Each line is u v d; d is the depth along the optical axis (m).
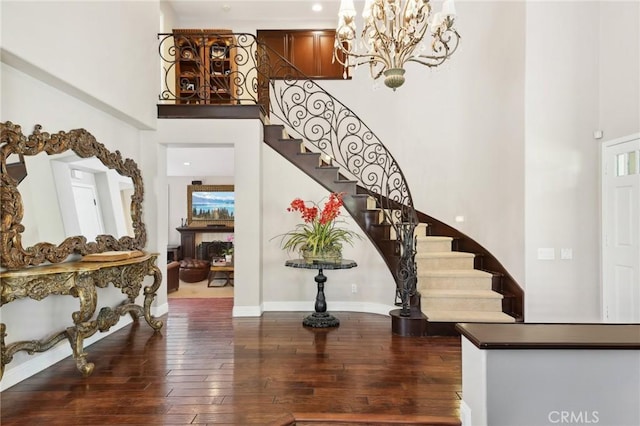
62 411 2.54
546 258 4.12
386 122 6.07
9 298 2.70
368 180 6.09
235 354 3.60
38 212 3.12
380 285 5.17
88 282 3.16
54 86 3.29
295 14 7.21
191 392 2.81
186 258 9.69
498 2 4.73
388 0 3.12
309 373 3.16
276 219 5.29
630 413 2.03
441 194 5.65
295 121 6.38
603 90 4.06
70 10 3.25
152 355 3.58
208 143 5.05
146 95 4.67
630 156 3.74
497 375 2.02
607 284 3.99
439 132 5.66
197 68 7.20
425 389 2.87
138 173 4.63
